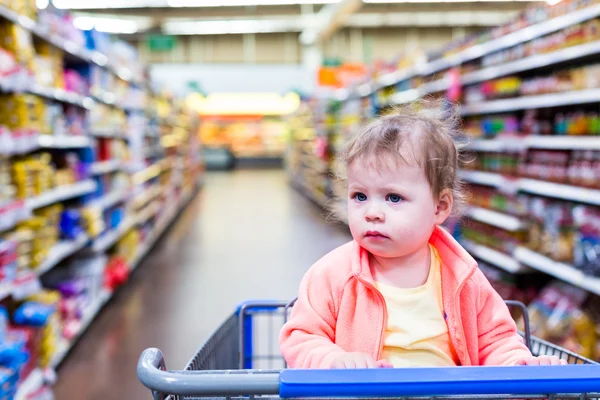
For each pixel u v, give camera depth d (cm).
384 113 163
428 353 134
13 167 324
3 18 313
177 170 1166
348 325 137
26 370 298
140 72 755
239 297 535
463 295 140
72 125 439
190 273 632
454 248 139
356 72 1401
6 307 323
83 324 425
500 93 498
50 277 432
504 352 137
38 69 360
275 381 94
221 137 2422
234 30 1930
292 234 891
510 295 448
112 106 588
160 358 106
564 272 380
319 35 1664
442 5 1634
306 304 138
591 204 402
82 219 444
